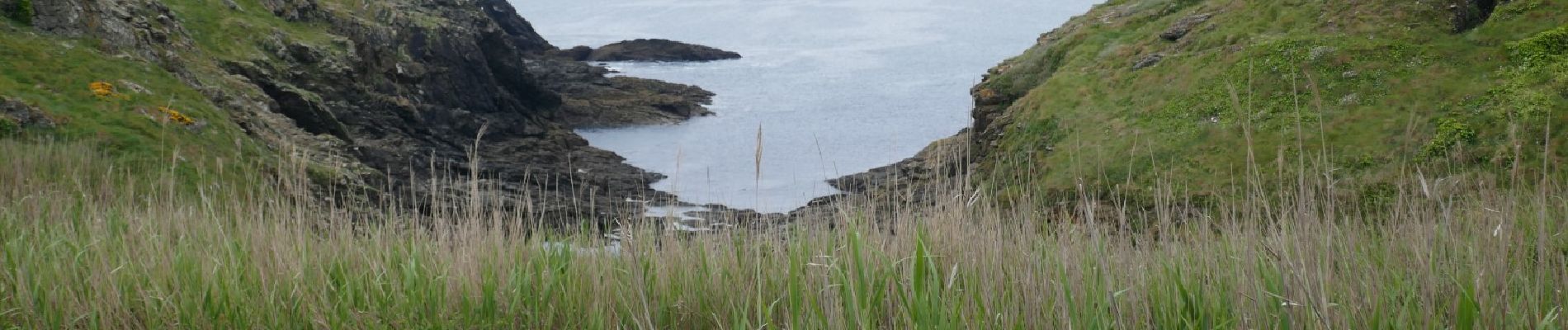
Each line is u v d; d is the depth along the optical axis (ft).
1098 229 31.30
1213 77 142.61
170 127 125.18
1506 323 21.84
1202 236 29.22
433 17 239.09
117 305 28.14
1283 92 133.69
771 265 30.04
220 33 184.34
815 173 205.67
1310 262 23.84
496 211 35.32
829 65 423.23
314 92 186.70
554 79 313.73
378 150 170.19
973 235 29.01
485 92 240.12
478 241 32.99
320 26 213.66
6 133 111.55
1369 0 150.10
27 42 139.03
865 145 246.68
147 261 33.17
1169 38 163.32
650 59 428.97
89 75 135.95
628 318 27.22
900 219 31.19
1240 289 24.36
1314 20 150.51
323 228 40.91
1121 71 157.17
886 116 293.23
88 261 32.58
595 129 267.59
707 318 27.58
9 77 127.24
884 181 171.12
